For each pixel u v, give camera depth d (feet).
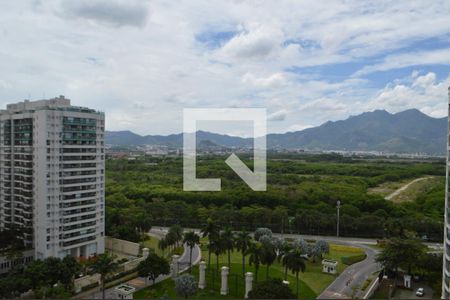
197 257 499.92
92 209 489.67
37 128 444.96
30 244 455.22
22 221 468.34
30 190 456.45
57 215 449.48
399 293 387.55
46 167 440.45
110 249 536.01
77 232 471.21
